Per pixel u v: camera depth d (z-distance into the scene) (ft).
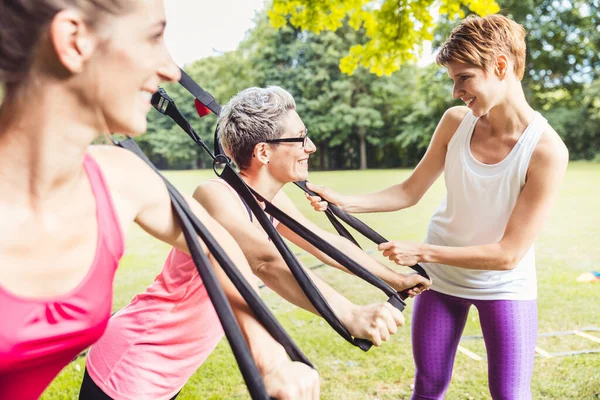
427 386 6.75
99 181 2.51
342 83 101.04
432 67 94.22
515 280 6.22
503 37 5.44
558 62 87.97
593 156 88.28
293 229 3.41
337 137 103.65
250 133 5.09
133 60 1.93
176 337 4.92
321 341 12.22
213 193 4.32
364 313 3.12
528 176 5.72
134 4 1.89
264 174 5.25
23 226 2.20
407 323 13.57
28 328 2.26
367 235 5.49
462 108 6.64
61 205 2.30
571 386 9.75
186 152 109.19
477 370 10.68
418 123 98.84
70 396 9.68
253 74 108.06
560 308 14.10
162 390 4.97
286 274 3.45
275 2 14.65
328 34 100.48
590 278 16.37
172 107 3.76
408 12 14.17
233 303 2.61
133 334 4.86
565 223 26.71
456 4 13.55
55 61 1.87
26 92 1.93
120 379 4.79
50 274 2.31
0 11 1.82
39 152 2.06
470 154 6.15
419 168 7.07
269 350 2.37
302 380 2.23
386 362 11.16
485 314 6.31
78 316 2.42
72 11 1.81
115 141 2.84
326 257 5.12
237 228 3.89
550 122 91.25
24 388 2.51
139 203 2.71
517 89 5.73
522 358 6.16
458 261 5.66
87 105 1.97
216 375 10.69
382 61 14.79
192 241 2.24
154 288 5.04
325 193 6.34
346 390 9.98
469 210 6.28
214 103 4.09
